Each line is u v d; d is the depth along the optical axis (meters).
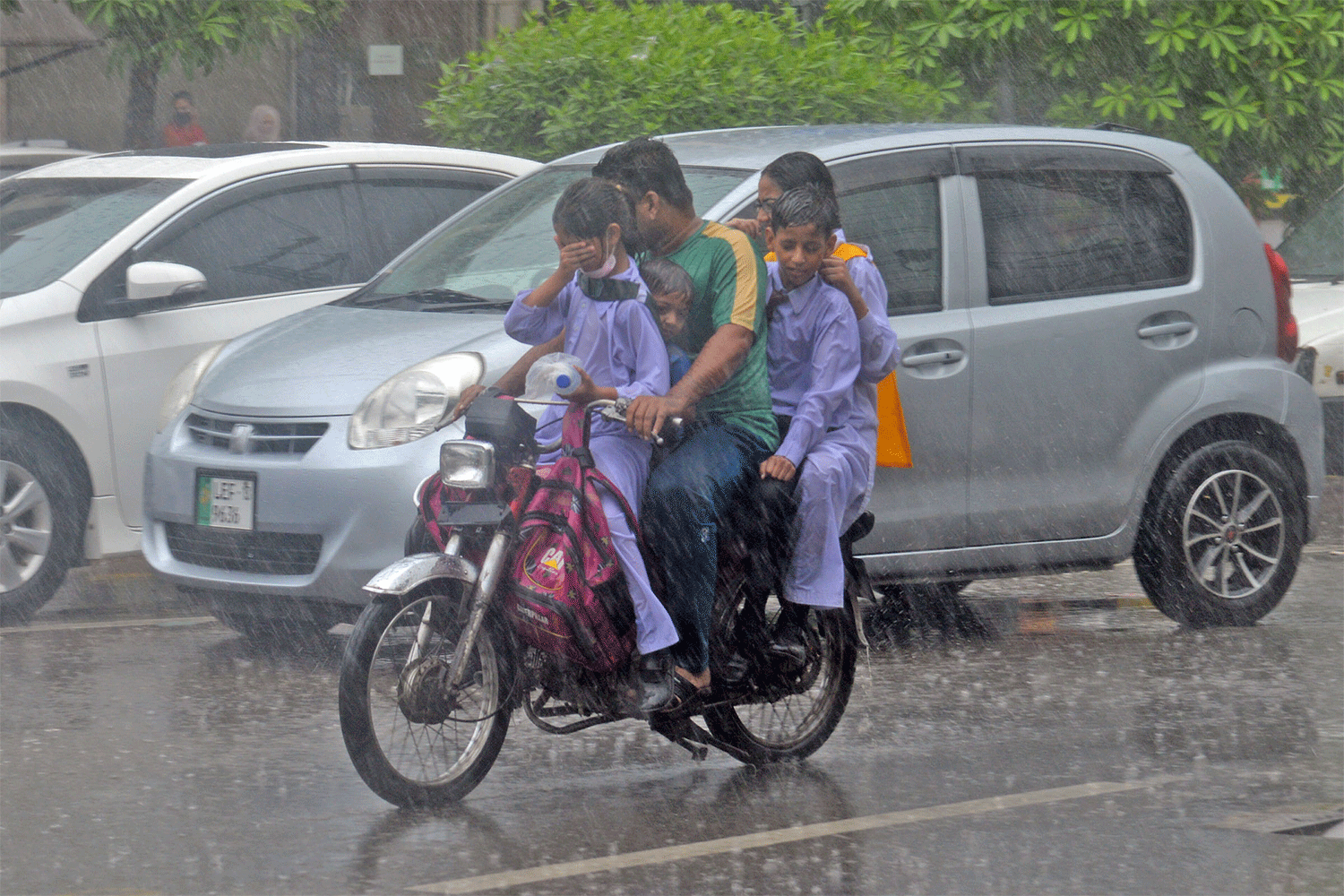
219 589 22.73
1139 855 15.80
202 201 28.73
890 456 21.61
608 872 15.34
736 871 15.38
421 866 15.47
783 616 18.55
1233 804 17.39
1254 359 26.27
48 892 14.80
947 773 18.55
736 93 35.50
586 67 35.91
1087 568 25.48
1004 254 24.48
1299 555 26.64
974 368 23.84
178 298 27.94
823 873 15.32
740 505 17.64
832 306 18.17
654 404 16.62
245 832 16.44
